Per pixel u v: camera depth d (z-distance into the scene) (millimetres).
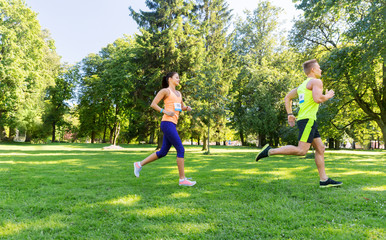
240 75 27781
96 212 2508
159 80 16141
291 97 4078
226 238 1867
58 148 21344
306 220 2217
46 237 1890
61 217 2336
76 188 3646
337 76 12438
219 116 14852
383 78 14406
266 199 2967
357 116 18391
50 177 4668
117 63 20172
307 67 3697
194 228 2055
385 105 15242
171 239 1843
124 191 3426
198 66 16375
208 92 14430
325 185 3625
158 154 4023
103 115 33875
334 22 16422
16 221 2234
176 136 3896
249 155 13352
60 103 35688
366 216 2316
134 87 16875
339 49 12477
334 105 15164
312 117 3479
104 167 6574
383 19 10680
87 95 33125
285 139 20625
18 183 4047
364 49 11633
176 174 5137
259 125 25031
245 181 4230
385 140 15453
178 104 4039
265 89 25328
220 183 4016
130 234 1944
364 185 3754
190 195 3188
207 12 22688
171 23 17016
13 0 21891
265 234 1937
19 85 21625
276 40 29250
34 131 33281
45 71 26562
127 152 15820
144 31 16312
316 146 3670
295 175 4949
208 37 22609
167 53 16297
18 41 21734
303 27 16953
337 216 2340
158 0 17516
